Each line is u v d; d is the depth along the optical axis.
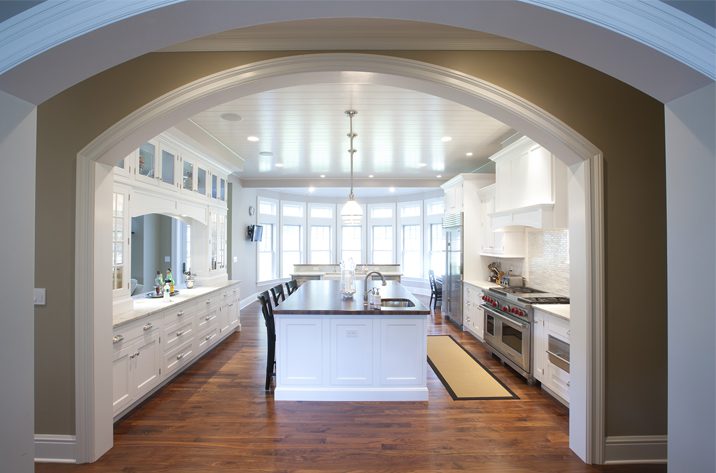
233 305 5.45
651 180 2.34
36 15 1.17
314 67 2.24
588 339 2.33
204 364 4.21
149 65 2.28
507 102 2.27
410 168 6.38
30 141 1.32
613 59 1.35
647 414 2.34
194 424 2.83
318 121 3.99
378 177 7.27
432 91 2.39
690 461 1.32
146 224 5.65
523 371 3.63
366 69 2.24
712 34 1.21
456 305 6.01
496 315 4.23
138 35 1.26
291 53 2.26
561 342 3.06
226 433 2.70
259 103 3.49
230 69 2.24
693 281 1.30
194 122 4.04
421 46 2.26
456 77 2.26
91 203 2.32
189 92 2.24
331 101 3.46
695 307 1.30
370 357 3.28
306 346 3.28
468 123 4.05
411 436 2.67
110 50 1.28
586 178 2.31
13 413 1.24
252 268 8.02
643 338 2.33
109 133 2.28
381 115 3.82
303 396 3.26
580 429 2.40
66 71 1.28
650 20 1.21
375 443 2.58
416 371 3.29
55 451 2.32
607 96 2.32
